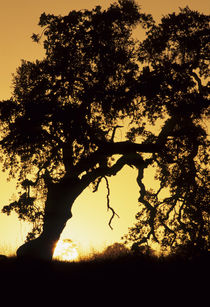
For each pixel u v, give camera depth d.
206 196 28.95
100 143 28.34
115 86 28.23
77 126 27.34
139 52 28.89
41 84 28.78
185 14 28.31
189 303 15.53
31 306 15.15
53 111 27.67
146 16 28.61
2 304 15.32
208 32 27.81
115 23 28.53
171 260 22.72
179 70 27.72
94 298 16.09
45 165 30.75
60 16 28.72
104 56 27.98
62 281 18.34
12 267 22.66
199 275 19.06
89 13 28.53
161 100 27.72
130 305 15.30
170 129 28.88
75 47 28.53
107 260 23.48
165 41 28.17
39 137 28.45
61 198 28.86
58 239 28.80
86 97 27.80
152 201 30.70
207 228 28.02
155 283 17.92
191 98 27.20
